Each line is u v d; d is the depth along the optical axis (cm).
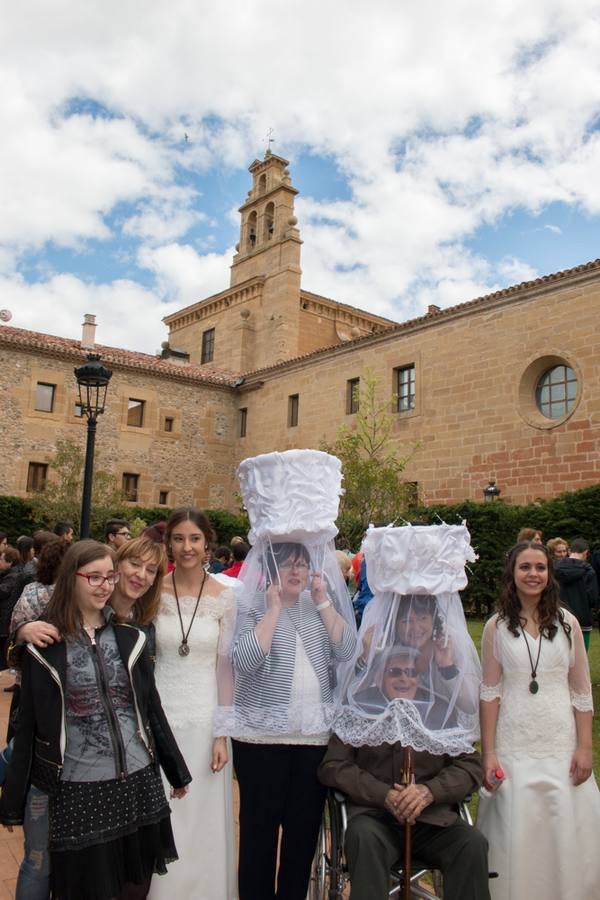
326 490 369
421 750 333
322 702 358
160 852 315
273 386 2859
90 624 321
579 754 352
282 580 368
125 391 2789
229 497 2983
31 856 308
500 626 366
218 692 368
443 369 2155
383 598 353
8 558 906
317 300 3397
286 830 349
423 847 332
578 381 1800
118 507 2352
